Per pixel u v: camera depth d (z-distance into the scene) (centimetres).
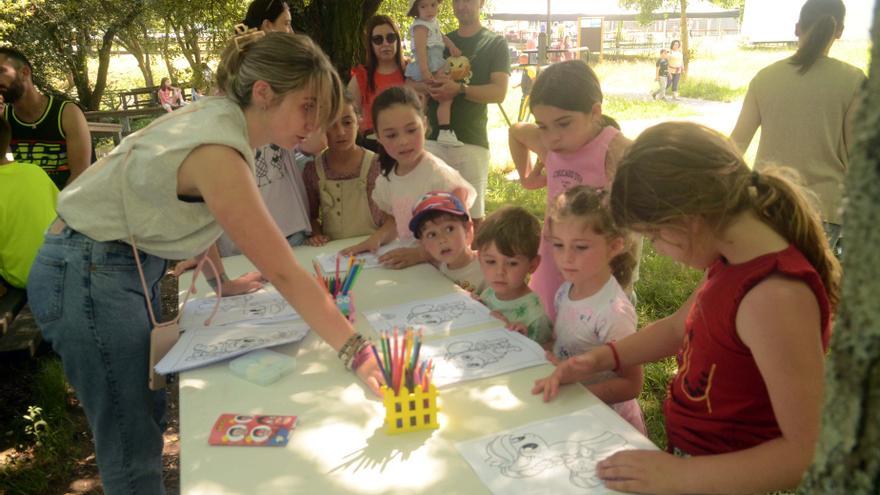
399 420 138
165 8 965
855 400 63
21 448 305
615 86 1792
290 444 136
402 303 216
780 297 107
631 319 183
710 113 1252
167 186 161
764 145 312
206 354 177
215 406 152
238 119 166
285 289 161
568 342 193
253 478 125
